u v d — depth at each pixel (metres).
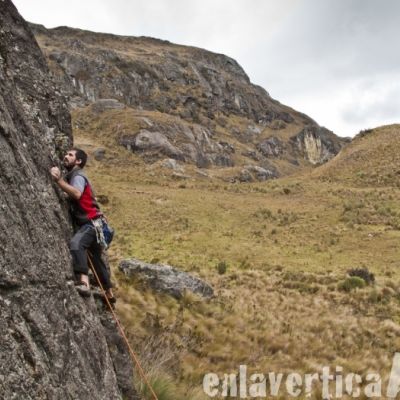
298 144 178.25
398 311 16.42
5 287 2.66
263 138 159.75
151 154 73.19
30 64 4.61
